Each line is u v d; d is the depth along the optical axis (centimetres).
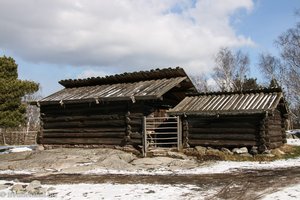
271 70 6128
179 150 2280
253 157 2084
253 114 2136
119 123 2434
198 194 1249
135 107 2375
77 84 2984
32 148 3164
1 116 3450
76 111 2639
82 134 2586
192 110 2286
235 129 2195
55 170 1916
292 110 5966
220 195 1228
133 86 2581
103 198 1214
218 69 6338
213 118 2266
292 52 5488
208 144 2262
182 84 2619
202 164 1970
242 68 6312
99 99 2442
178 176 1647
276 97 2236
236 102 2289
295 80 5581
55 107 2744
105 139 2484
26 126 4688
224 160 2078
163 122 2370
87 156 2250
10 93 3516
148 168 1922
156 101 2503
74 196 1247
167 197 1212
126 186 1412
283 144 2612
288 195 1185
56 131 2717
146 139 2298
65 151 2452
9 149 3175
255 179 1491
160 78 2634
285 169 1734
